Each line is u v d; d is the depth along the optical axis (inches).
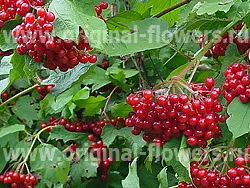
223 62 22.3
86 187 32.4
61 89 22.2
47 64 18.8
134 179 23.1
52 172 30.5
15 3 19.3
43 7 18.4
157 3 28.7
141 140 27.8
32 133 38.4
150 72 30.8
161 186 23.3
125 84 29.3
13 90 37.3
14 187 31.6
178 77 20.5
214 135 21.7
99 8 21.7
